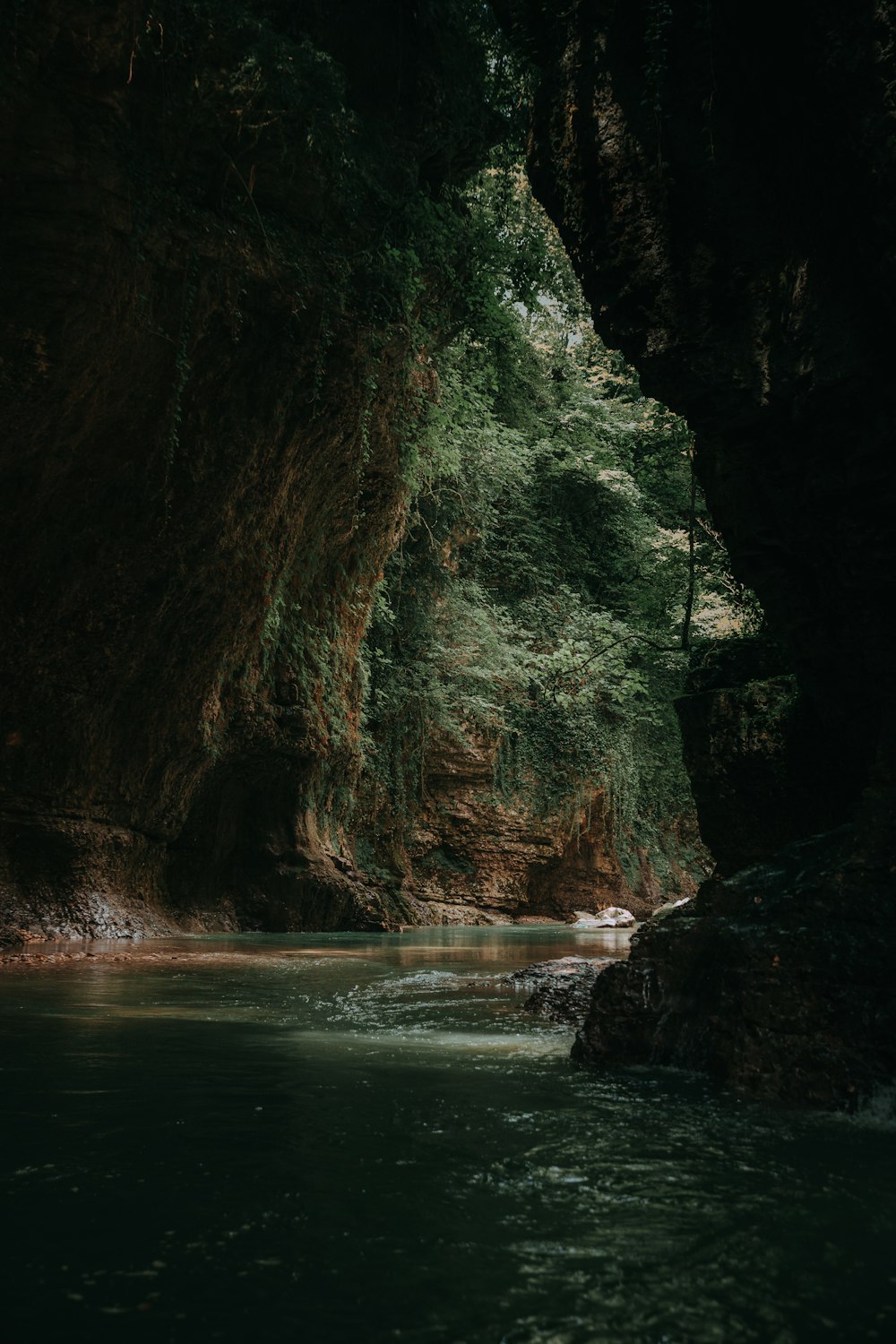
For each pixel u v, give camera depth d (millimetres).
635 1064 4688
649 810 28922
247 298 12273
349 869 19297
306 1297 2029
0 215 9922
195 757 15352
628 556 28391
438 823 25141
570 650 26125
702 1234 2400
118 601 13125
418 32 13719
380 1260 2221
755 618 10180
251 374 12891
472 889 25406
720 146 5461
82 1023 5859
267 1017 6379
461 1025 6152
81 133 9914
